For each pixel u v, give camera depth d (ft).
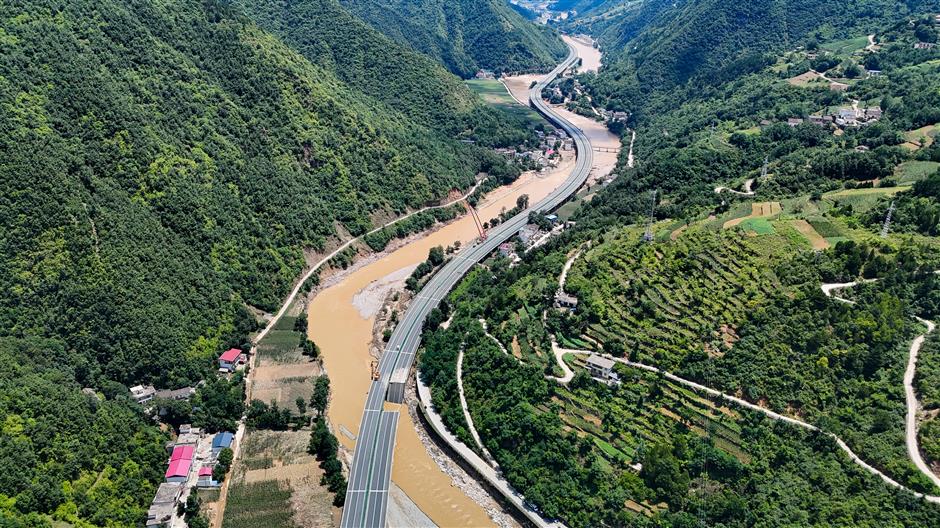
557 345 578.66
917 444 430.20
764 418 472.44
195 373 570.87
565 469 479.82
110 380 536.01
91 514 428.97
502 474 503.61
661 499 449.89
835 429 451.94
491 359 580.71
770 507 426.10
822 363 483.51
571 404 522.06
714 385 503.20
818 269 551.59
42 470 428.15
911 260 534.37
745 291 553.64
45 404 457.68
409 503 490.49
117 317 553.64
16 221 544.21
